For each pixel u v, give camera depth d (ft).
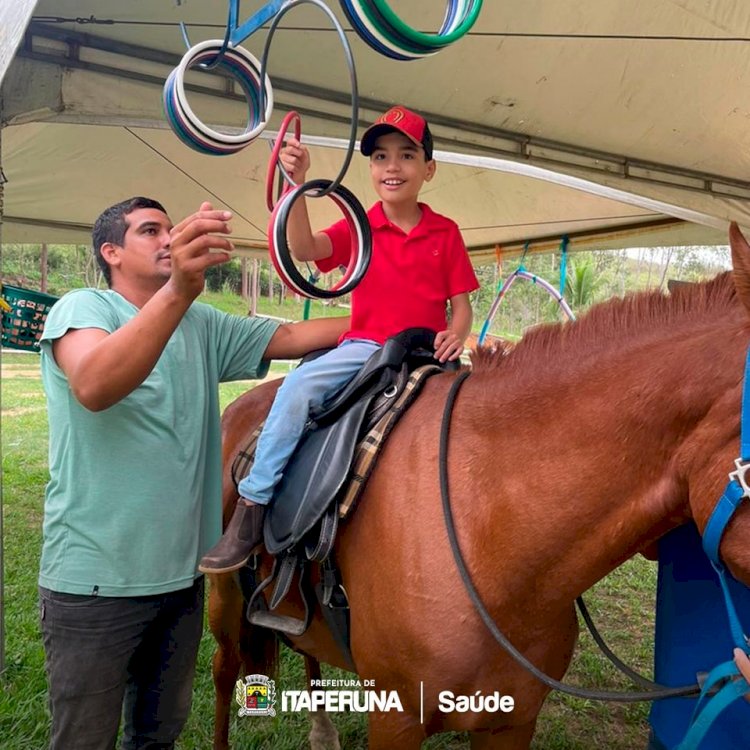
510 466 4.46
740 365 3.64
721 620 4.75
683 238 18.84
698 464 3.73
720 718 4.72
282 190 4.59
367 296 6.07
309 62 11.32
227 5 9.25
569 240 20.98
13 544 14.42
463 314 6.26
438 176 16.62
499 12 10.03
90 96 10.18
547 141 14.82
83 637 5.02
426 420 5.06
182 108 3.98
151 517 5.10
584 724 9.07
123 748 6.07
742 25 10.25
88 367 4.33
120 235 5.38
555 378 4.47
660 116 13.19
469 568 4.46
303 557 5.44
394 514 4.79
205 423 5.63
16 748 7.74
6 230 22.15
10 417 29.89
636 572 14.66
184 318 5.74
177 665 5.77
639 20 10.23
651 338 4.16
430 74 11.81
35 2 6.63
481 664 4.46
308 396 5.72
